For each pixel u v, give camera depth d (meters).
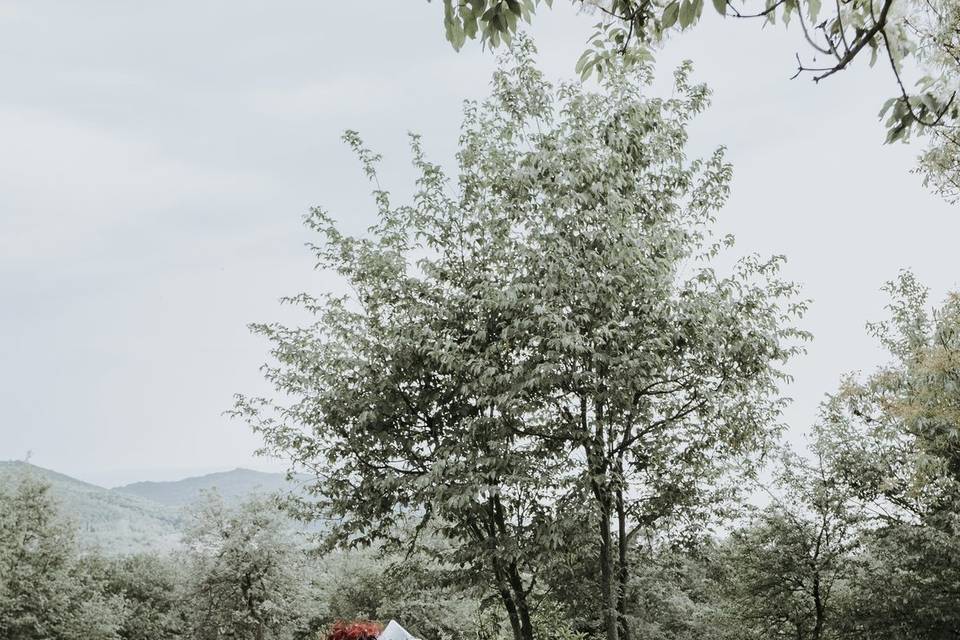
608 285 11.38
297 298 14.81
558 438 12.42
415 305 13.66
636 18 2.90
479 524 13.42
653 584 18.91
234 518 36.66
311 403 14.15
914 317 18.06
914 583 18.30
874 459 19.47
